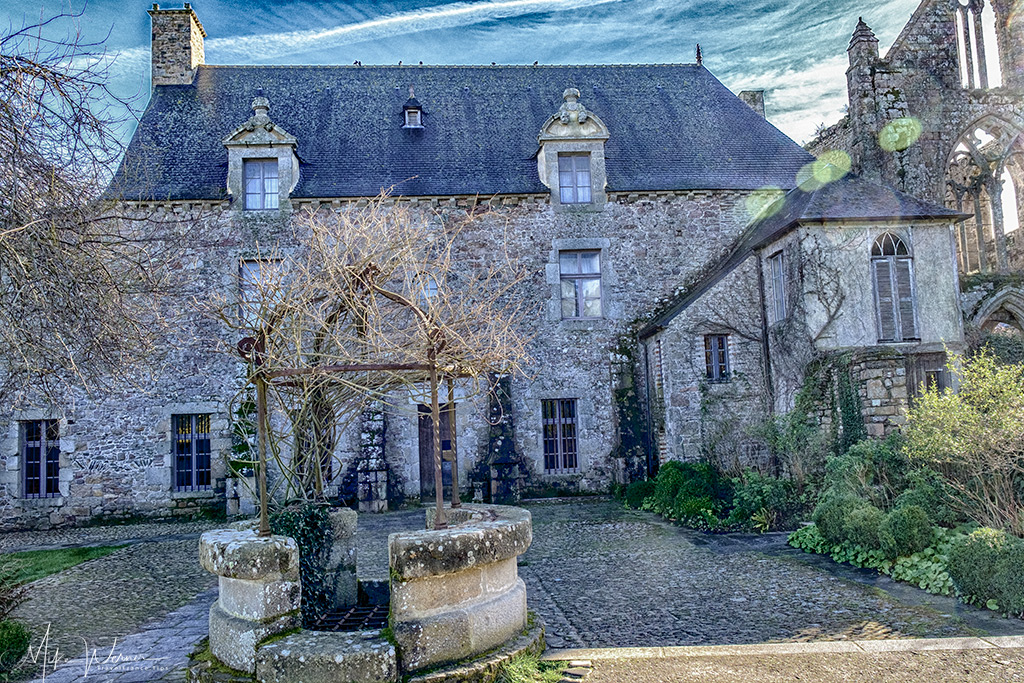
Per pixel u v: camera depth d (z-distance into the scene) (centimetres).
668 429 1386
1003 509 726
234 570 427
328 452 618
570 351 1527
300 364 508
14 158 521
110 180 631
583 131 1580
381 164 1588
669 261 1577
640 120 1778
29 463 1436
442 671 418
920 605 622
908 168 1672
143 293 699
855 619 591
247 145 1495
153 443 1422
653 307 1561
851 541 795
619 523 1149
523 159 1631
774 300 1391
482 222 1534
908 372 1249
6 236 497
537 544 995
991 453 720
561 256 1569
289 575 443
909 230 1320
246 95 1722
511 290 1517
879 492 870
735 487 1104
